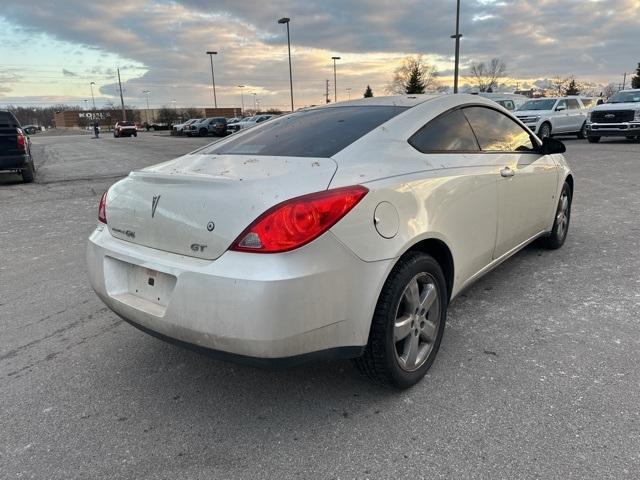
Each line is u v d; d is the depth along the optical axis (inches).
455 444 93.0
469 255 128.3
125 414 106.2
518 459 88.4
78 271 200.8
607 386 108.9
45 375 122.1
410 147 115.3
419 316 110.3
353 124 119.9
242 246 88.0
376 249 95.7
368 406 106.0
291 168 98.4
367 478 85.9
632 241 216.8
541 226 181.8
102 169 610.9
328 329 91.2
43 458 93.2
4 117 450.0
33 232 268.8
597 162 493.7
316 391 112.4
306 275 86.6
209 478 87.2
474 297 160.4
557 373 114.8
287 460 91.0
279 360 88.4
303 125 128.3
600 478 83.2
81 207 339.9
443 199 114.1
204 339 91.1
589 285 167.5
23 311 161.5
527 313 147.3
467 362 121.2
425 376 115.6
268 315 84.9
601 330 135.1
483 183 130.5
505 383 111.7
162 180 103.3
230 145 129.4
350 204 92.1
